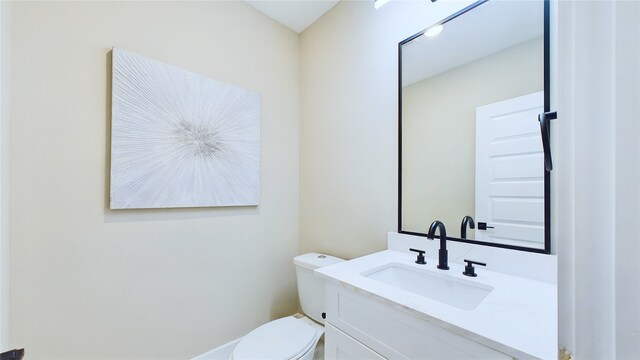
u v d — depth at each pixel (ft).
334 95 5.54
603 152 0.88
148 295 4.14
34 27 3.27
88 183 3.62
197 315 4.66
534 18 3.02
